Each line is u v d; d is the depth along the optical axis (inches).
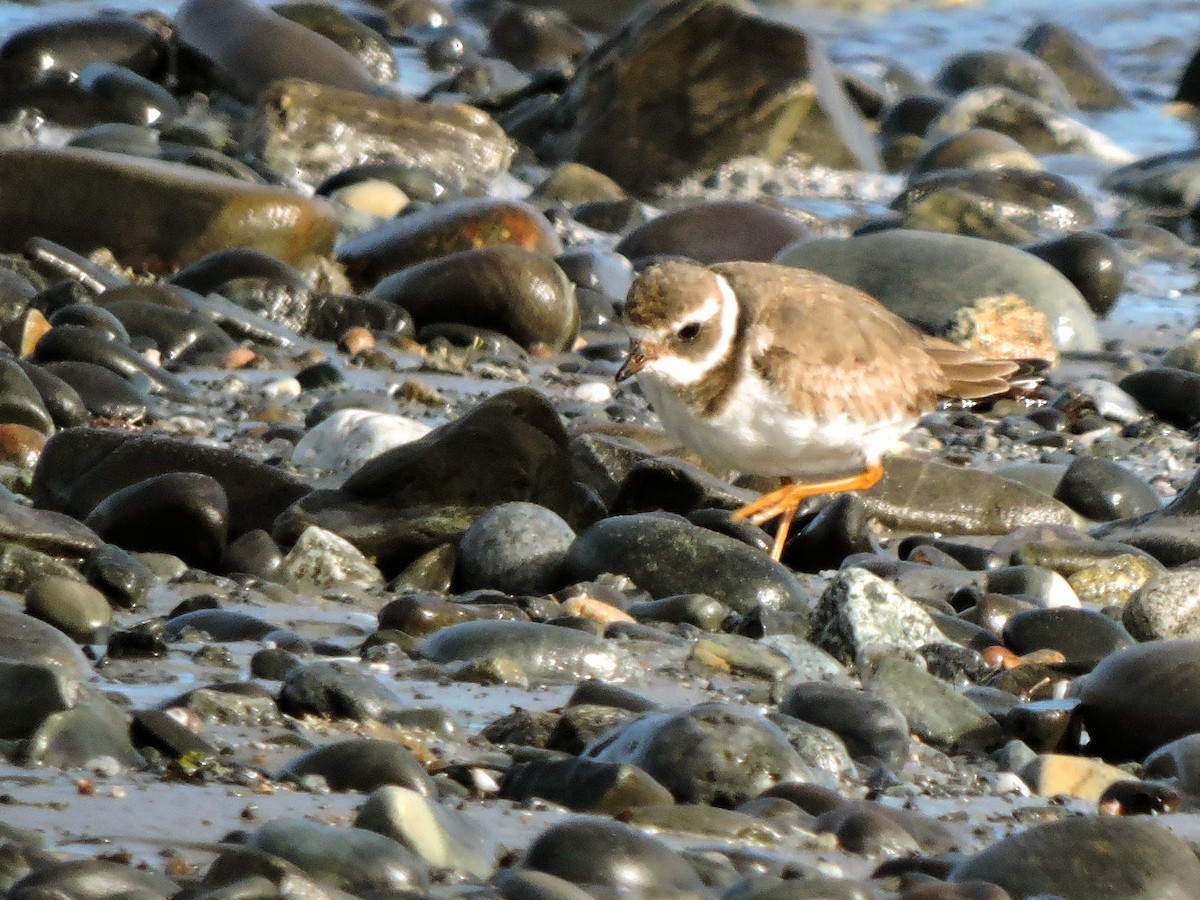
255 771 264.2
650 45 1114.1
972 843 269.3
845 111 1152.2
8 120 1006.4
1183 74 1444.4
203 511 416.2
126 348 597.0
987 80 1376.7
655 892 227.5
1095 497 551.5
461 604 383.9
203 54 1106.1
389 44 1381.6
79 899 202.8
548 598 398.0
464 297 727.7
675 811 259.1
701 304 423.8
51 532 394.0
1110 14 1657.2
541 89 1213.1
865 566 457.1
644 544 417.4
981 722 335.0
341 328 717.9
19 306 657.0
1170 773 308.2
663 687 346.9
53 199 751.1
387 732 291.9
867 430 449.4
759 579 409.7
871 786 296.2
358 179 948.6
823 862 250.8
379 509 442.6
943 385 478.9
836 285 461.7
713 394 432.8
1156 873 239.8
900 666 343.6
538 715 305.4
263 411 583.2
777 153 1107.9
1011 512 530.6
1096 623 397.1
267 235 764.0
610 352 735.1
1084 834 245.6
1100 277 883.4
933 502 527.5
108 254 748.6
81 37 1098.7
